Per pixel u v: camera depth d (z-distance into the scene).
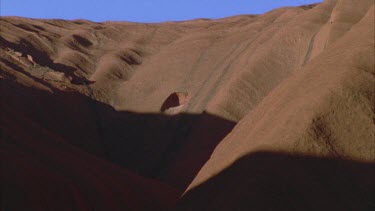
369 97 17.75
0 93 48.44
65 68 69.88
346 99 17.64
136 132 59.28
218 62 66.69
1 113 40.28
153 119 60.50
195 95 61.56
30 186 27.59
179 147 54.34
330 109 17.48
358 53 19.11
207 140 51.62
